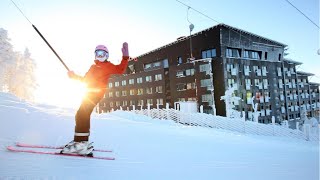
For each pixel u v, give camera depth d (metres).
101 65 3.60
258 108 50.97
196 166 3.88
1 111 5.06
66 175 2.61
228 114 38.53
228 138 9.99
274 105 54.69
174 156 4.43
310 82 76.12
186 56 51.44
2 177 2.33
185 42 51.69
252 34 52.00
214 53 47.34
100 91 3.57
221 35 46.28
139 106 60.56
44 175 2.52
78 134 3.51
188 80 49.19
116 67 3.63
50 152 3.45
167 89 54.91
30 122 4.89
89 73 3.62
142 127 7.94
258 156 5.66
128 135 5.81
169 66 53.16
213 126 24.95
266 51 55.41
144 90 59.38
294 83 63.16
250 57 52.34
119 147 4.54
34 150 3.46
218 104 45.31
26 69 42.00
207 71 46.03
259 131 24.17
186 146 5.68
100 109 71.69
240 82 48.03
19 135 4.04
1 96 8.00
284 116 57.19
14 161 2.84
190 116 26.05
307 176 4.05
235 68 47.38
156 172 3.23
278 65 57.69
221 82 45.25
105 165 3.21
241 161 4.73
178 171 3.43
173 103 51.66
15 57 40.19
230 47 47.97
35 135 4.21
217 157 4.86
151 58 58.62
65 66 3.61
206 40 47.88
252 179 3.48
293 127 54.59
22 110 5.61
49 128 4.81
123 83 65.25
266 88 53.28
